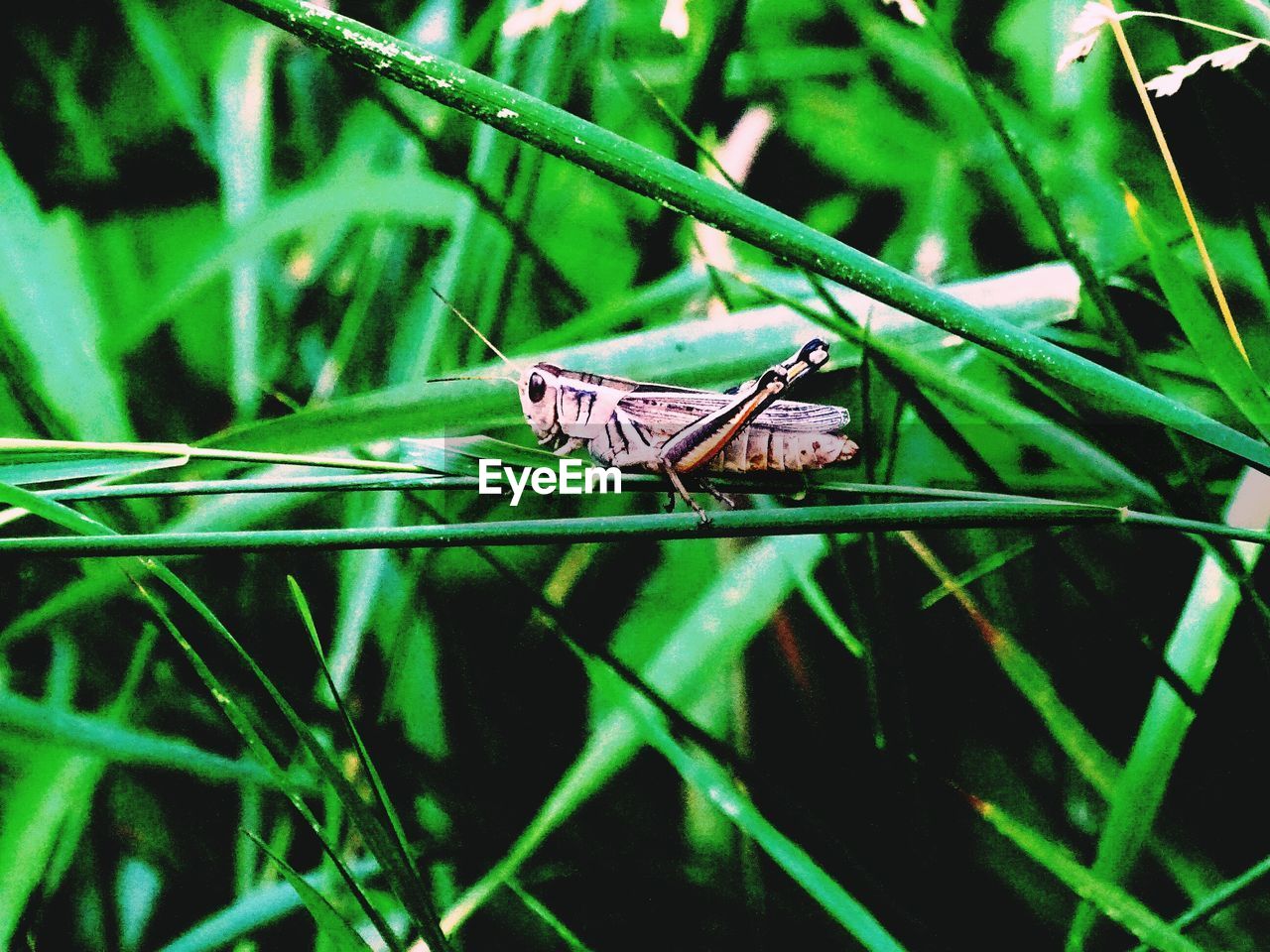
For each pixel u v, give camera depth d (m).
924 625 0.19
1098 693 0.18
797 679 0.19
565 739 0.19
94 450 0.15
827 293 0.17
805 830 0.18
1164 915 0.18
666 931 0.18
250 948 0.18
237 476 0.18
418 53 0.13
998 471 0.19
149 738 0.18
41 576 0.19
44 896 0.18
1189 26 0.18
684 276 0.19
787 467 0.16
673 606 0.19
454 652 0.19
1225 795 0.18
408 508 0.19
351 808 0.15
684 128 0.18
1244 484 0.17
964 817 0.18
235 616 0.19
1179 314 0.15
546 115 0.13
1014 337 0.14
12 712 0.17
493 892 0.18
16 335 0.19
